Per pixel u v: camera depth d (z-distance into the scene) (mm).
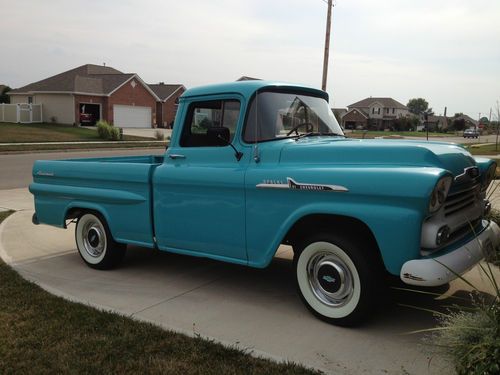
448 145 4164
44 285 5105
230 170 4391
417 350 3557
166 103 55469
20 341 3738
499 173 11656
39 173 6199
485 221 4594
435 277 3371
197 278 5332
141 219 5137
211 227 4555
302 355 3506
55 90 45312
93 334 3859
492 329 2873
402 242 3434
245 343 3707
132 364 3389
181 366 3357
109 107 47781
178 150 4879
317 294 4102
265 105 4445
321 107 5059
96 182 5535
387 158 3684
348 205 3678
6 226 8070
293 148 4141
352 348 3604
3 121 44375
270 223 4137
